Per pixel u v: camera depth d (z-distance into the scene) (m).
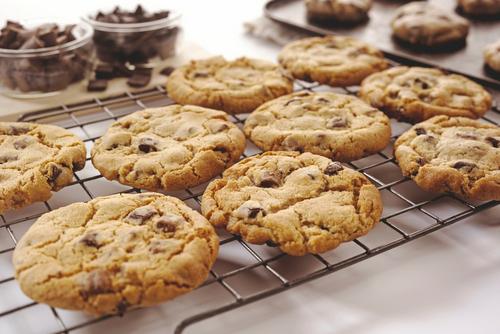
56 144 0.48
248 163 0.46
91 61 0.59
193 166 0.46
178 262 0.39
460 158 0.46
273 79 0.56
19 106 0.55
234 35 0.70
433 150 0.47
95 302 0.38
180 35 0.62
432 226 0.43
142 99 0.57
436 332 0.39
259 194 0.44
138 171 0.46
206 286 0.41
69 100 0.56
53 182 0.45
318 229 0.42
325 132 0.49
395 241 0.42
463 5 0.69
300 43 0.61
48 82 0.55
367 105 0.52
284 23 0.66
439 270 0.42
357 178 0.45
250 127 0.51
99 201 0.43
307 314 0.40
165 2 0.79
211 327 0.39
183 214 0.42
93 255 0.39
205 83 0.55
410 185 0.48
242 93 0.54
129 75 0.59
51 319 0.40
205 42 0.68
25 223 0.45
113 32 0.59
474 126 0.49
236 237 0.43
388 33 0.66
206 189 0.45
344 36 0.65
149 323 0.39
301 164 0.46
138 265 0.39
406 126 0.54
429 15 0.64
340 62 0.57
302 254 0.41
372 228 0.43
